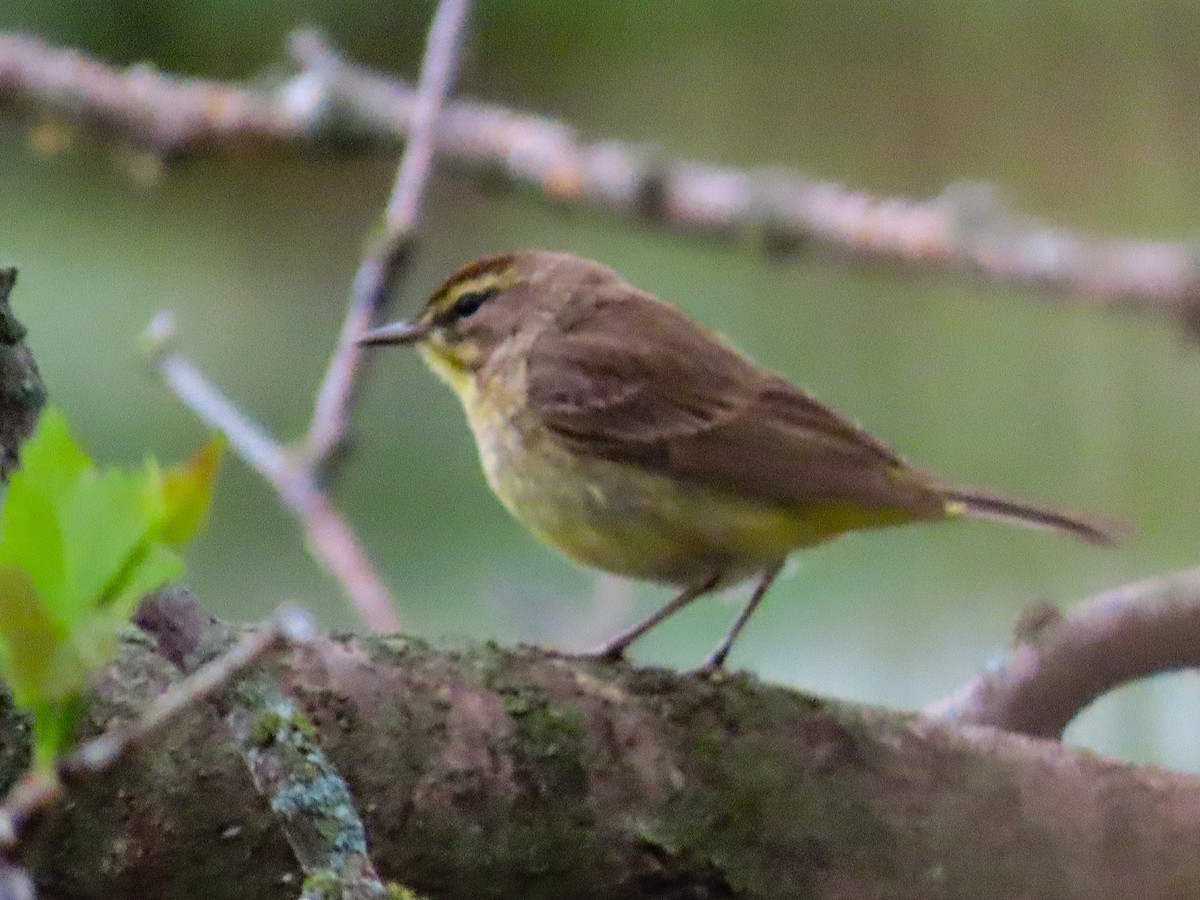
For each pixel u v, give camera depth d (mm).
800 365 12523
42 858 4828
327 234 12781
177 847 4922
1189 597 7324
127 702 4891
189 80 11938
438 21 8891
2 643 3080
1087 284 11336
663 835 5535
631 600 10297
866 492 8078
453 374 9297
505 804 5363
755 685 5922
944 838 5816
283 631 4090
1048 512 8102
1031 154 13320
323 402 8070
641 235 12930
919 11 13336
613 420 8414
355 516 11008
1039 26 13250
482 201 13656
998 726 7375
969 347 12445
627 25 13383
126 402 11195
